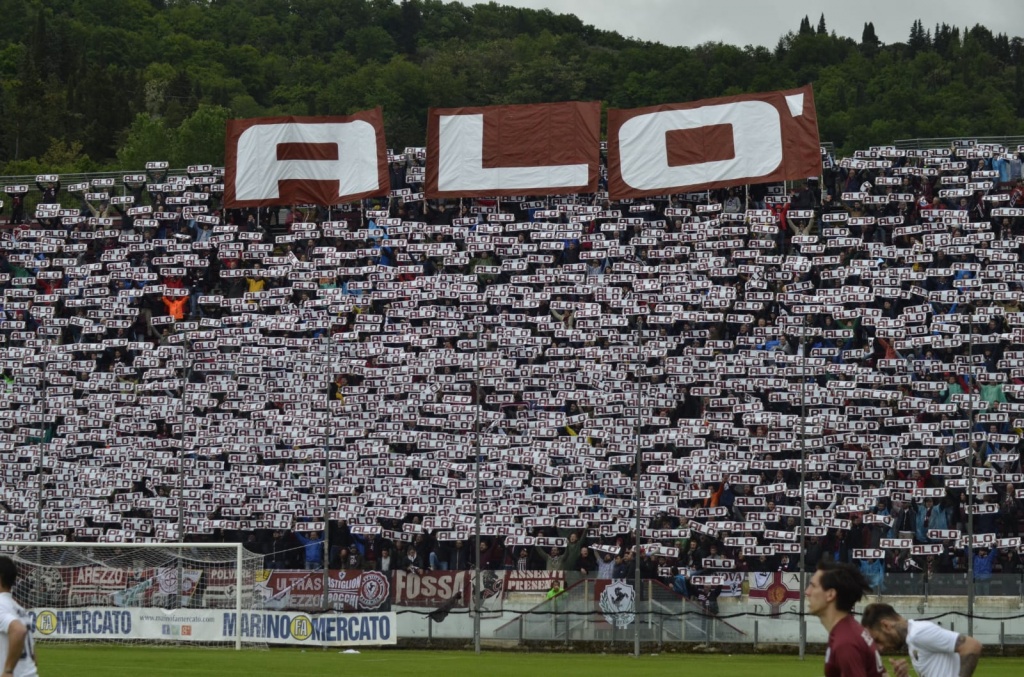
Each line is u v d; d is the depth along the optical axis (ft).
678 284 129.70
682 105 134.92
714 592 103.35
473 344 128.88
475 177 136.56
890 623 39.19
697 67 422.41
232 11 628.28
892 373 122.62
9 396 129.18
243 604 101.50
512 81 457.68
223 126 359.25
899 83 407.03
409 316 132.05
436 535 115.65
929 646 38.37
